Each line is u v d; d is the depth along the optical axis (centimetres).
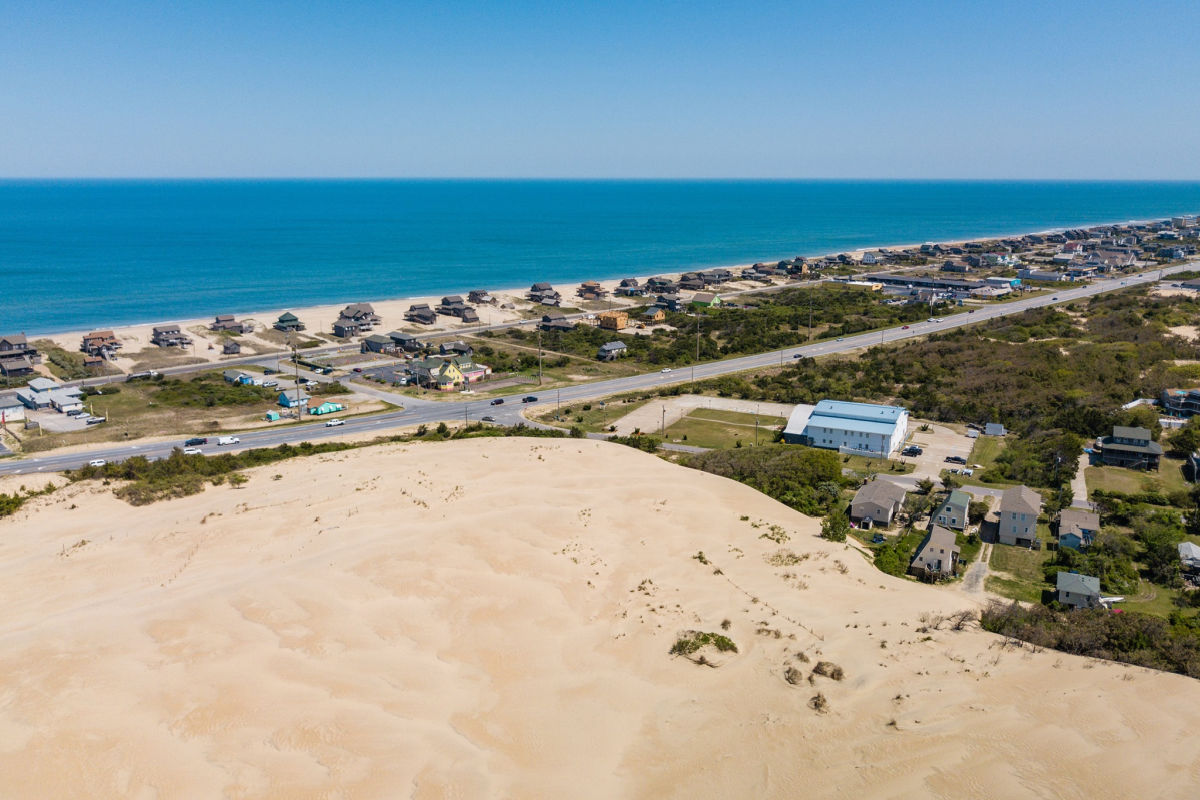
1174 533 6675
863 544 6850
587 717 3919
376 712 3894
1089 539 6606
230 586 5309
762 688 4194
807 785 3353
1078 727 3731
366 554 5778
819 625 4966
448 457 8662
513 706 4003
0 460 9081
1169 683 4209
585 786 3384
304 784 3328
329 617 4884
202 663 4319
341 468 8306
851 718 3859
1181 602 5716
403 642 4650
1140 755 3494
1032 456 8875
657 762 3559
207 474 8269
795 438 9794
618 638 4778
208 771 3412
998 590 5975
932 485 8031
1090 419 9712
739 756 3588
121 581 5650
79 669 4247
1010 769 3394
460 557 5806
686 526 6744
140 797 3259
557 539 6275
